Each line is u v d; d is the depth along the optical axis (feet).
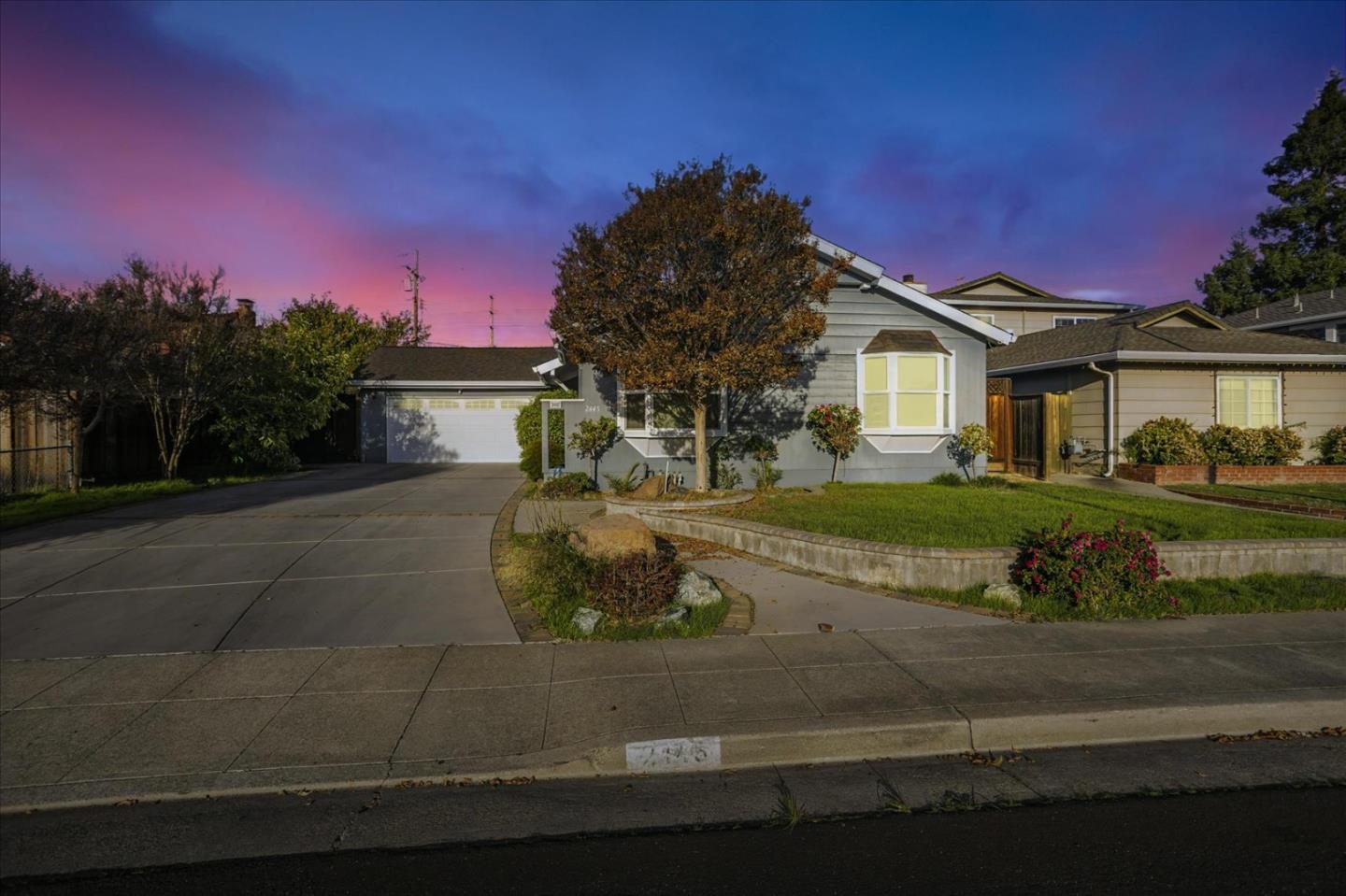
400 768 14.44
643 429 45.65
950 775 14.47
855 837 12.25
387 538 32.07
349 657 19.67
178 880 11.29
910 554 25.59
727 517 34.12
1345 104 110.83
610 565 23.88
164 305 51.42
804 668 18.67
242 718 16.35
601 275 34.42
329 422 78.02
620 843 12.16
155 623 22.07
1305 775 14.33
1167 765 14.76
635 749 14.73
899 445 47.88
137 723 16.14
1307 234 115.14
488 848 12.01
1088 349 56.65
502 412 78.48
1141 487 47.47
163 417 56.90
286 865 11.62
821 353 47.44
